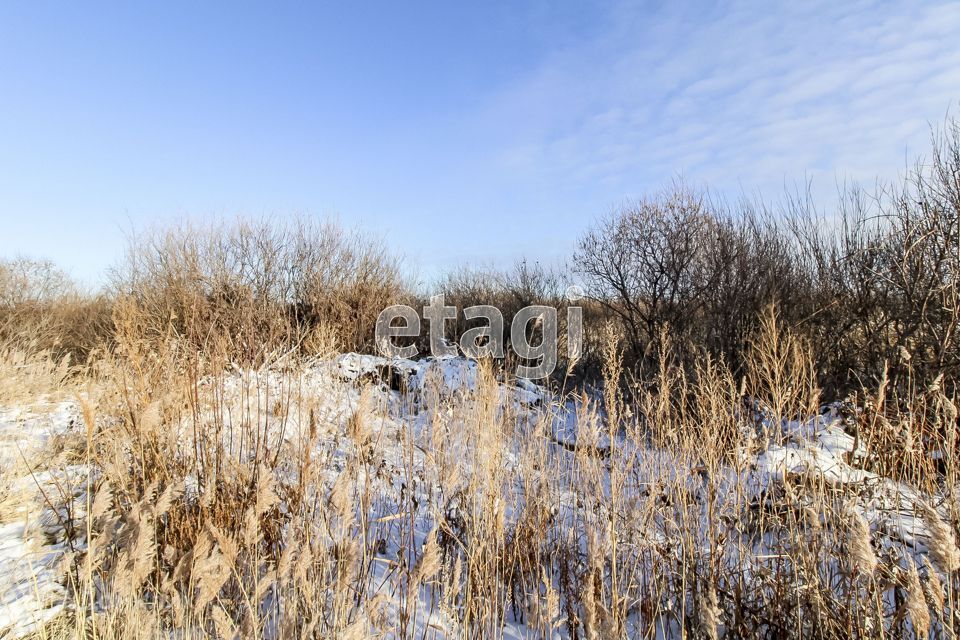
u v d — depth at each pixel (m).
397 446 5.07
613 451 3.45
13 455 4.37
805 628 2.82
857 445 4.04
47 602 2.83
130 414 3.44
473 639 2.80
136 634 2.40
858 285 6.84
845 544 2.83
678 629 3.15
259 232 12.10
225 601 2.80
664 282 9.27
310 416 3.37
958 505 2.76
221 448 3.58
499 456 3.61
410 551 3.56
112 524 2.59
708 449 3.55
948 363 5.35
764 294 7.44
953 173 5.94
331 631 2.43
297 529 2.95
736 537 3.52
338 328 11.16
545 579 2.62
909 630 2.55
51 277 15.76
